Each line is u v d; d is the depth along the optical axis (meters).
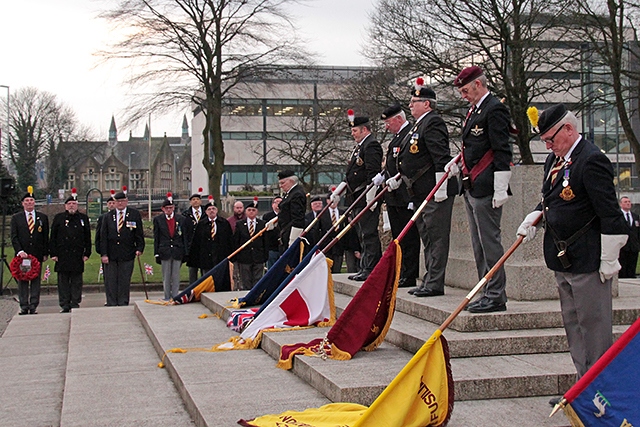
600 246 4.78
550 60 24.62
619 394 4.08
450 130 26.42
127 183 106.56
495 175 6.26
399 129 8.04
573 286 4.87
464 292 7.85
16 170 67.38
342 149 31.39
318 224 13.98
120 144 115.81
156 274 21.91
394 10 27.45
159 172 109.38
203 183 63.38
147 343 8.74
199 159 65.00
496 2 22.28
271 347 7.01
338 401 5.18
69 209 13.88
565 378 5.36
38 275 13.84
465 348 5.86
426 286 7.54
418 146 7.38
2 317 13.73
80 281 14.10
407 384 4.61
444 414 4.69
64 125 71.38
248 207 13.82
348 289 9.30
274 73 27.06
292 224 10.92
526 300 7.25
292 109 47.25
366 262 9.48
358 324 6.11
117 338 9.12
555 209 4.91
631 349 4.09
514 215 7.49
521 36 22.58
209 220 14.00
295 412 4.96
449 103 26.05
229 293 11.13
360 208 9.16
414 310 7.09
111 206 13.98
